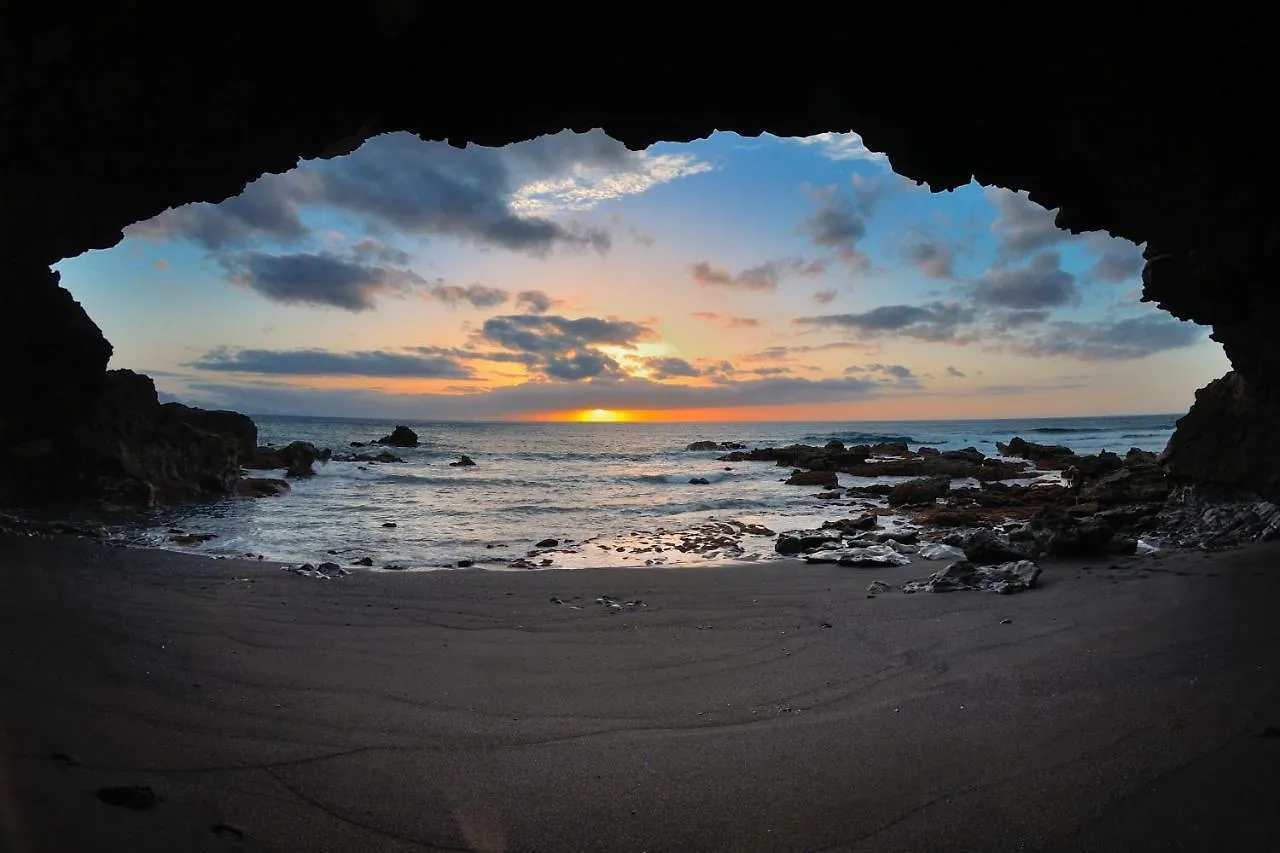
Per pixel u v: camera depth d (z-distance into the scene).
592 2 6.88
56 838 2.98
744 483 28.06
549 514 19.12
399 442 51.62
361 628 7.50
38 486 16.06
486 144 8.74
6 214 9.21
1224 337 12.90
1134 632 6.74
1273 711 4.46
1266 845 3.09
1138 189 8.84
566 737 4.66
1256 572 9.16
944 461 31.61
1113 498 15.97
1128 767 3.89
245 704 5.11
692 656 6.63
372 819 3.55
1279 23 5.91
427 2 6.76
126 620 7.13
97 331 17.17
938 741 4.44
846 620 7.91
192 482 19.77
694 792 3.86
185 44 6.87
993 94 7.80
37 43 6.25
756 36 7.25
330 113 8.17
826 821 3.53
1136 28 6.45
